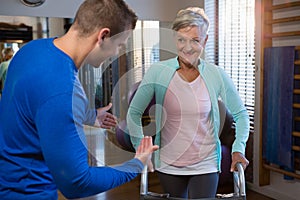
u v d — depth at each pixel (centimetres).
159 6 394
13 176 103
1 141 103
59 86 92
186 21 141
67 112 90
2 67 334
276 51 282
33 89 93
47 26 357
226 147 289
